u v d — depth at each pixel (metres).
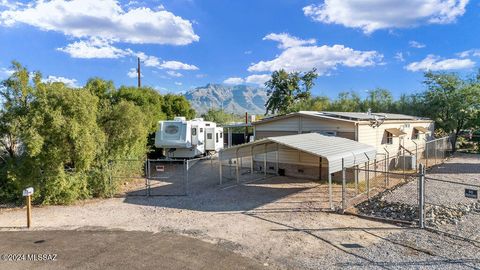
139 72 33.25
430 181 15.11
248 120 38.34
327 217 10.05
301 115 17.31
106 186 13.45
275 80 49.44
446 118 28.75
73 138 12.10
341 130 16.00
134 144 16.62
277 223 9.55
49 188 12.12
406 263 6.71
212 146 26.23
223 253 7.45
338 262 6.84
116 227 9.47
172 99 33.12
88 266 6.86
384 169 17.61
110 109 15.66
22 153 12.34
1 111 12.21
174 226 9.48
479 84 28.55
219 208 11.40
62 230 9.23
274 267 6.70
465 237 8.12
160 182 16.50
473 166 19.80
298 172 17.08
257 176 17.62
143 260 7.13
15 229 9.35
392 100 34.41
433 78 29.70
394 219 9.51
